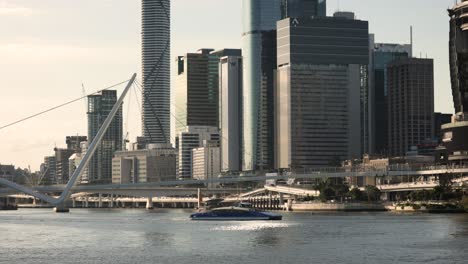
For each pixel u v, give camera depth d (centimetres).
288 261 19850
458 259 19738
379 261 19538
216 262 19862
